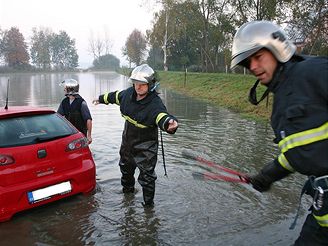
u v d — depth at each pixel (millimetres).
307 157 1922
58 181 4406
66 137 4641
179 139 8211
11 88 28312
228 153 6938
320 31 13164
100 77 57781
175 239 3727
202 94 20453
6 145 4113
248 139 8203
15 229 3984
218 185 5219
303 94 1913
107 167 6188
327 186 1956
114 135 8773
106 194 4965
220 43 36000
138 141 4445
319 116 1874
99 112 12930
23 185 4121
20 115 4512
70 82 5918
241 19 19500
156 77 4309
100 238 3783
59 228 4008
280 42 2004
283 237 3738
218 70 39562
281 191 4984
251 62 2086
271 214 4277
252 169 5945
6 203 4008
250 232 3842
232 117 11820
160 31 43906
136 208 4492
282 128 2010
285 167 2188
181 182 5336
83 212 4395
